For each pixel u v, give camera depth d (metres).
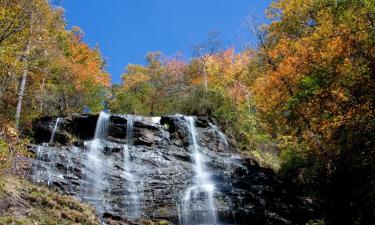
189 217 16.56
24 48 20.81
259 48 34.69
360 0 16.83
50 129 22.64
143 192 17.53
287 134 24.00
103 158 19.30
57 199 13.65
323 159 18.81
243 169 21.36
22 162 15.86
